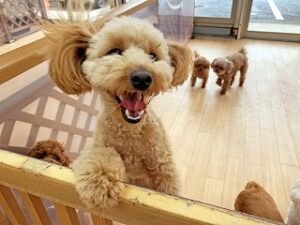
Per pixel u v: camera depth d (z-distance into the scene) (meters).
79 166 0.60
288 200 1.44
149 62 0.72
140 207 0.44
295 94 2.40
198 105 2.28
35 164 0.51
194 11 3.69
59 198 0.53
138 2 1.57
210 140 1.88
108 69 0.71
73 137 1.55
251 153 1.76
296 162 1.68
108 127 0.82
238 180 1.57
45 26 0.83
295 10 4.29
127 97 0.74
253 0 3.54
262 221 0.39
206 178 1.59
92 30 0.86
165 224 0.44
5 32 1.11
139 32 0.79
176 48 0.93
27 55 0.88
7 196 0.60
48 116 1.37
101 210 0.51
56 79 0.82
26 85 1.21
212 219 0.39
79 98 1.53
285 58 3.09
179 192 1.00
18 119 1.16
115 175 0.57
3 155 0.53
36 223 0.62
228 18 3.65
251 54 3.21
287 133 1.93
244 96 2.40
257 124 2.03
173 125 2.04
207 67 2.45
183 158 1.73
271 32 3.60
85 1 0.91
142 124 0.80
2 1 1.11
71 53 0.79
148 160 0.88
